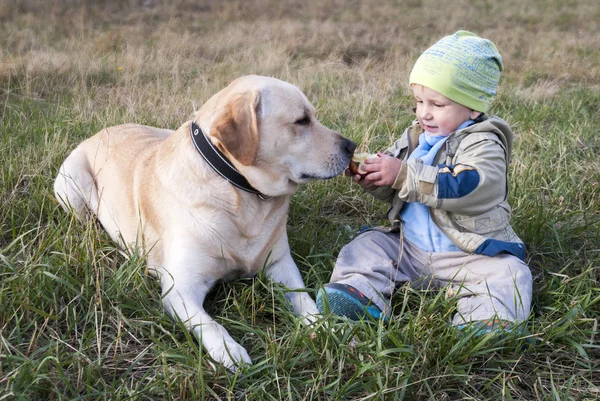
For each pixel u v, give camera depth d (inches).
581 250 130.0
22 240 116.7
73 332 99.7
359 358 90.1
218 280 115.6
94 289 106.8
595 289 106.7
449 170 105.1
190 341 92.3
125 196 130.2
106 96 243.3
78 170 144.9
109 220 136.0
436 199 104.6
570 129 200.2
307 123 111.5
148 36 401.4
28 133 183.8
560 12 569.3
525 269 106.7
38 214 138.6
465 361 91.3
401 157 124.6
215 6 534.6
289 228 137.6
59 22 422.0
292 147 109.8
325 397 86.6
